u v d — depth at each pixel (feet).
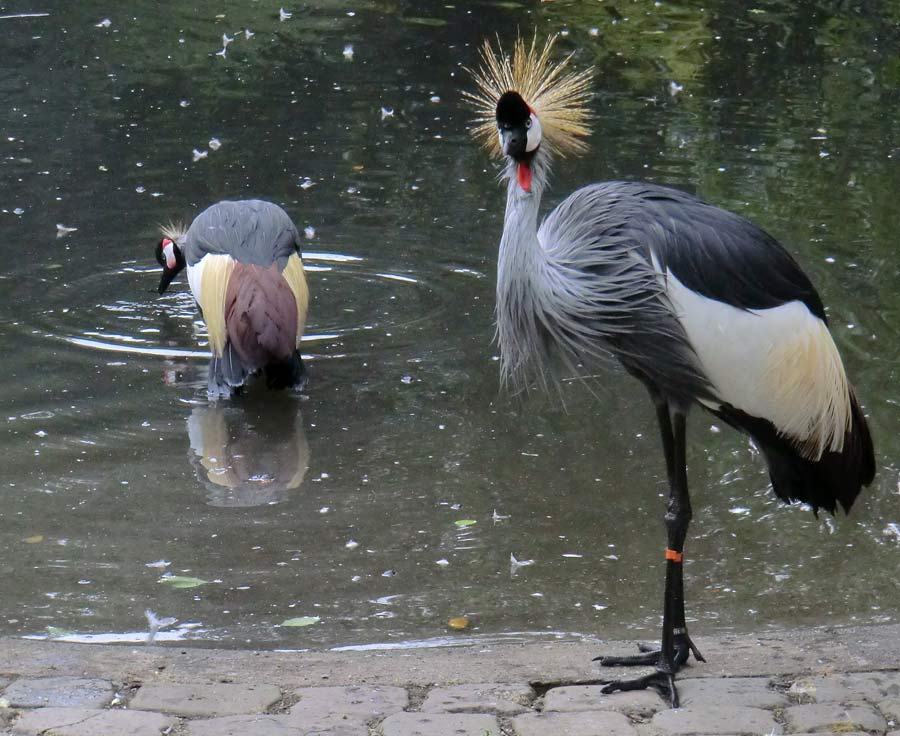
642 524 31.09
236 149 59.88
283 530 30.78
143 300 45.03
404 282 46.03
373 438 35.60
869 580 28.76
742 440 35.29
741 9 83.66
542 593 28.14
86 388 38.45
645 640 25.94
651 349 22.45
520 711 21.48
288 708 21.59
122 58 74.08
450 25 80.84
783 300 22.70
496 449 34.83
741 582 28.76
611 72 71.36
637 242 22.29
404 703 21.72
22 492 32.42
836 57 73.77
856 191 53.67
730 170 56.29
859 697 21.76
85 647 24.21
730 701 21.75
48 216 51.80
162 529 30.81
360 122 63.62
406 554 29.78
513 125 22.15
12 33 78.28
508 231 22.66
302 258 47.80
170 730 20.76
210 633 26.53
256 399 38.14
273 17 82.79
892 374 38.29
